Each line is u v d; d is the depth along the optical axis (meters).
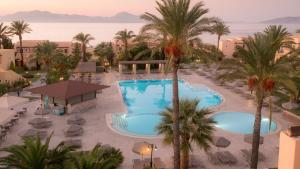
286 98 38.94
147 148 20.64
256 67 18.61
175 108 18.39
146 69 58.47
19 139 25.52
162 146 24.78
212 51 20.06
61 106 33.47
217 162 21.67
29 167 14.58
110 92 43.16
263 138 25.39
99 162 14.59
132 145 24.92
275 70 18.33
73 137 26.19
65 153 15.73
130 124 31.92
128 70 60.97
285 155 13.47
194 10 18.62
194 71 59.50
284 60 18.98
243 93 41.72
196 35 19.45
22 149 15.06
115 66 67.06
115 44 77.19
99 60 68.00
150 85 51.69
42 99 36.09
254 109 35.31
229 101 38.59
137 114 35.44
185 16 18.25
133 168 20.20
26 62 64.81
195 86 47.97
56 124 29.56
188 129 18.97
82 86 35.44
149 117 34.47
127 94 45.53
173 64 18.44
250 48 19.08
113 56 68.62
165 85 51.78
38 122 28.05
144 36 19.95
